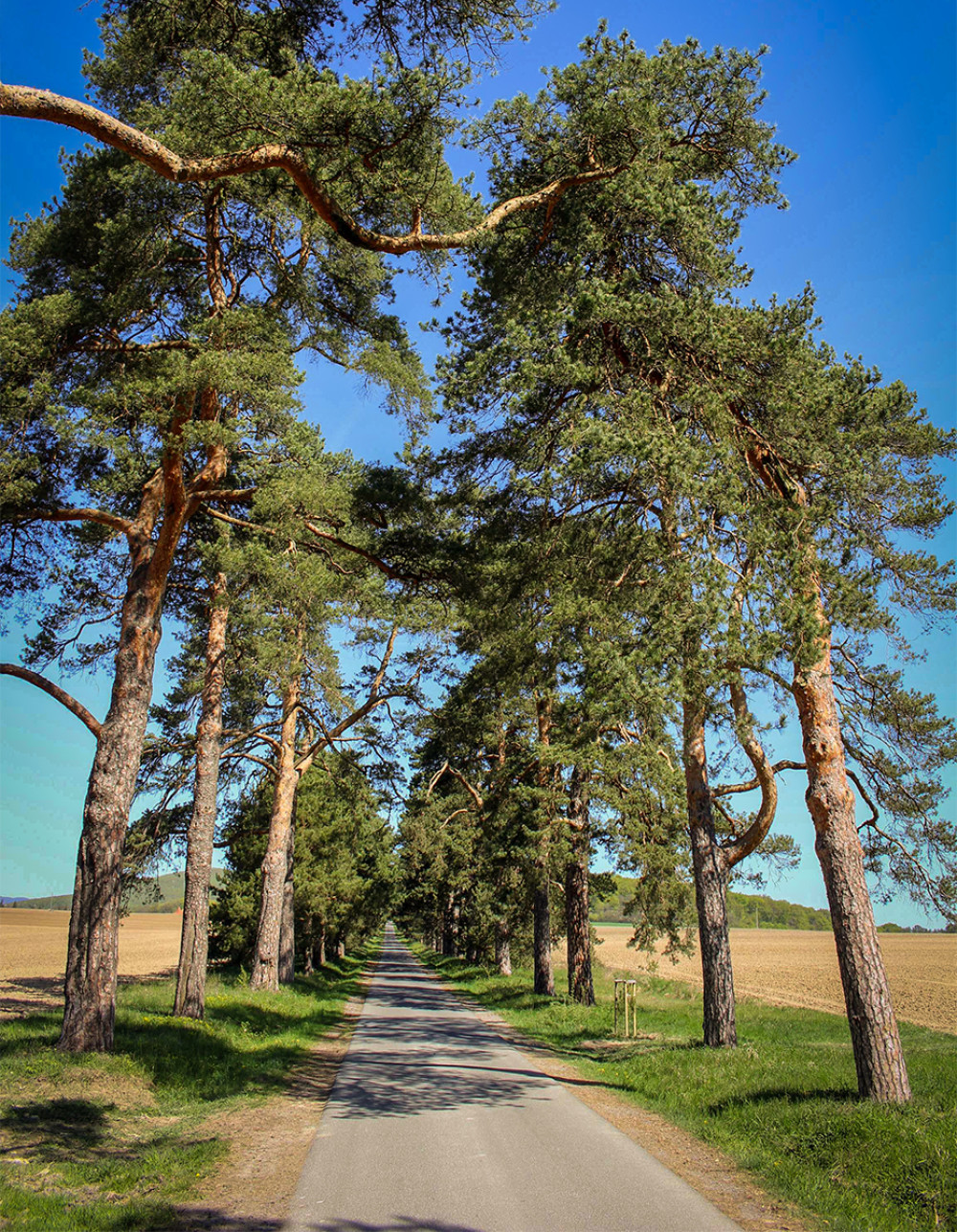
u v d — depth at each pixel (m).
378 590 14.14
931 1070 11.06
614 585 9.54
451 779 31.47
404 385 12.98
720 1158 7.22
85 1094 8.60
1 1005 21.33
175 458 11.12
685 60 9.75
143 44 9.52
